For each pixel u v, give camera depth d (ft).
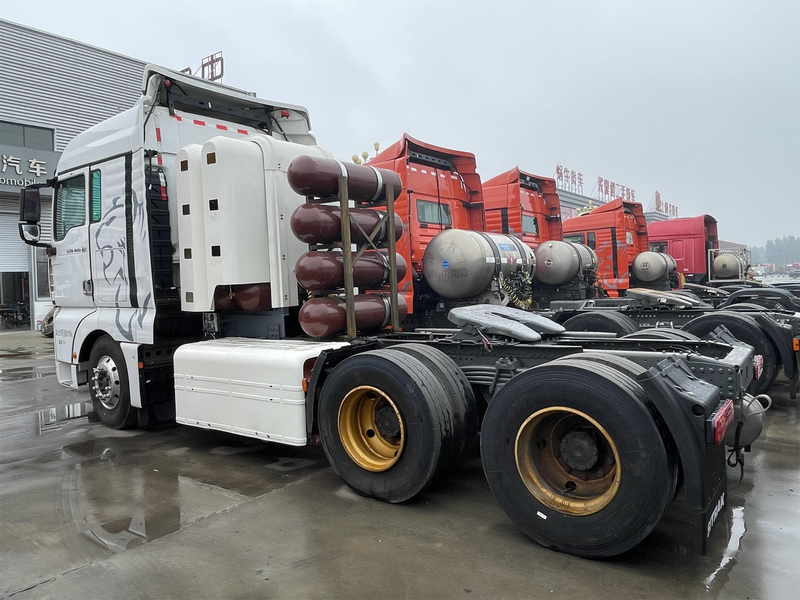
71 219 20.35
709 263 51.62
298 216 14.01
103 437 18.01
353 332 14.35
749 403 10.96
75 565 9.61
